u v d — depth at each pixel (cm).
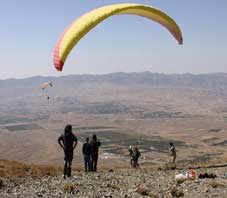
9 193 1906
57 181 2231
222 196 1817
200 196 1838
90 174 2595
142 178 2408
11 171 2519
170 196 1873
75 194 1873
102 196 1833
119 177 2458
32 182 2220
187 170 2728
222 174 2458
